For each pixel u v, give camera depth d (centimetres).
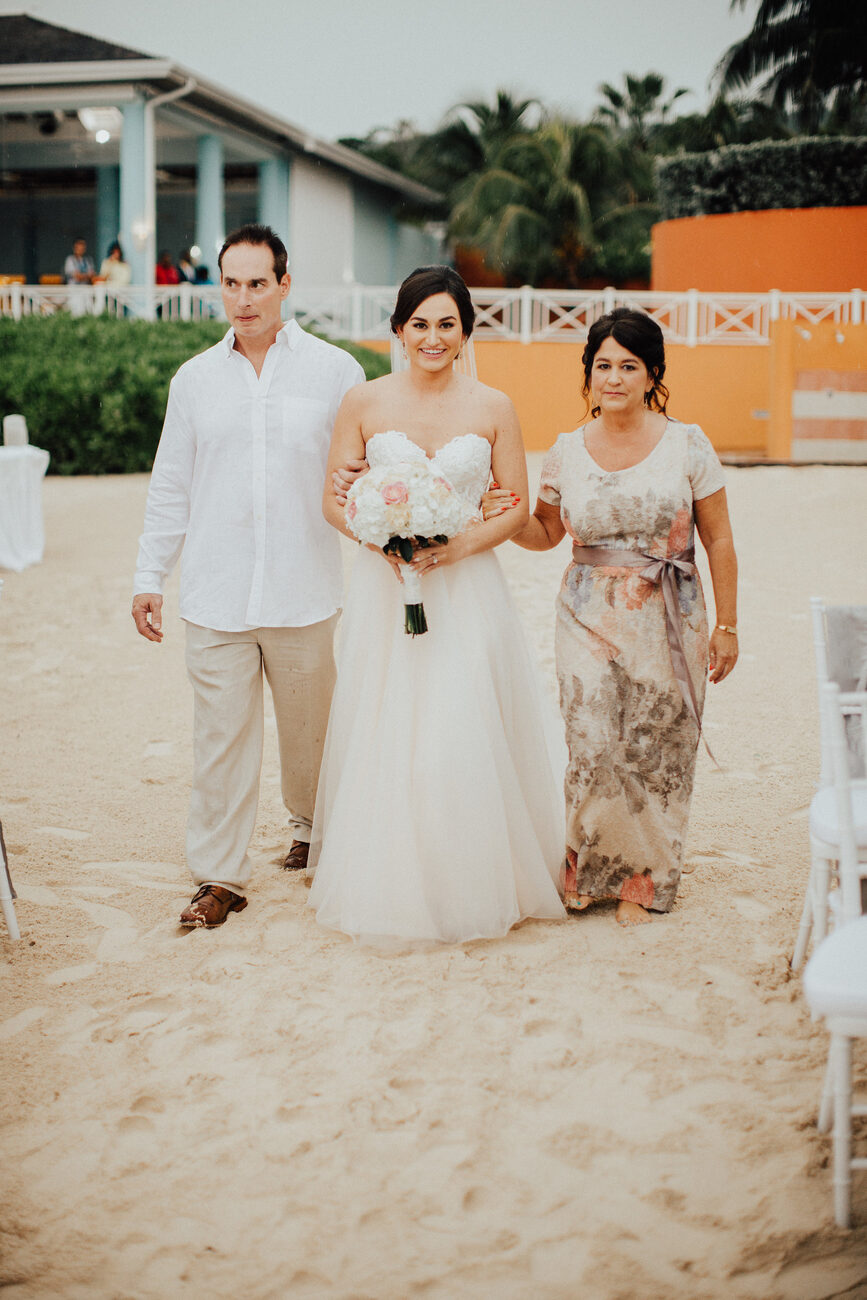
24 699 644
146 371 1557
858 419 1526
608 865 383
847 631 346
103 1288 235
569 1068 301
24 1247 246
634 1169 264
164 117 2139
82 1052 313
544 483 389
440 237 3481
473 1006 329
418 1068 302
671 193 2103
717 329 1741
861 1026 228
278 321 387
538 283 3209
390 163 3741
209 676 390
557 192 3122
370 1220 251
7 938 378
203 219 2261
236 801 392
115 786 518
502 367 1733
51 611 844
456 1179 262
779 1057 305
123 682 675
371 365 1742
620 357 356
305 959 358
